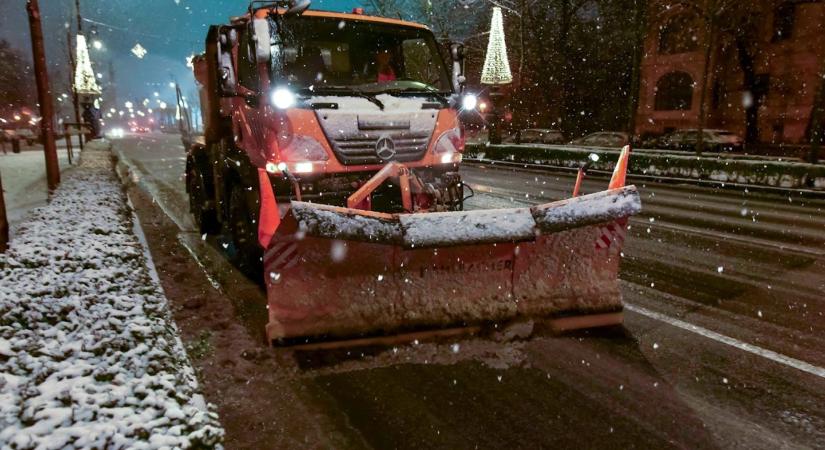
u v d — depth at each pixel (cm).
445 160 551
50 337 331
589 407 327
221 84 521
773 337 429
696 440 295
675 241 770
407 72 610
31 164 1820
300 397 337
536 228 399
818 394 342
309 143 486
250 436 296
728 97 3044
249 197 559
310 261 374
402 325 396
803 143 2772
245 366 369
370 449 287
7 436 223
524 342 404
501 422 312
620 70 3481
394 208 519
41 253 498
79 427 235
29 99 4712
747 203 1149
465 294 411
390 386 351
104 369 294
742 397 339
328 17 546
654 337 427
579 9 3459
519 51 3170
